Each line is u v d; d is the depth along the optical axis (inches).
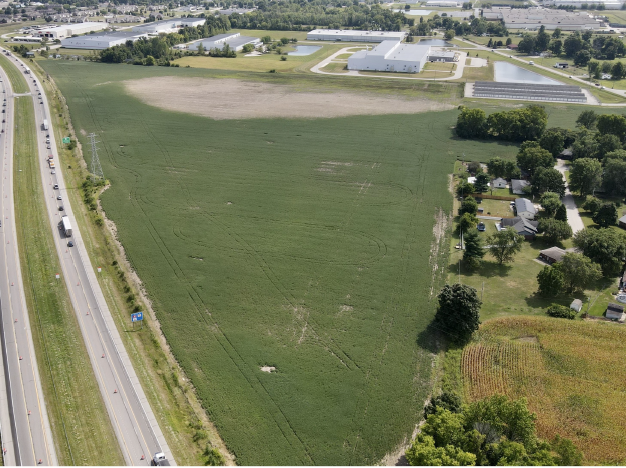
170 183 5935.0
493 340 3619.6
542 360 3430.1
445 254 4665.4
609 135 6584.6
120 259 4507.9
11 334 3592.5
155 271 4335.6
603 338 3602.4
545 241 4916.3
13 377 3228.3
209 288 4128.9
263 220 5152.6
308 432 2915.8
